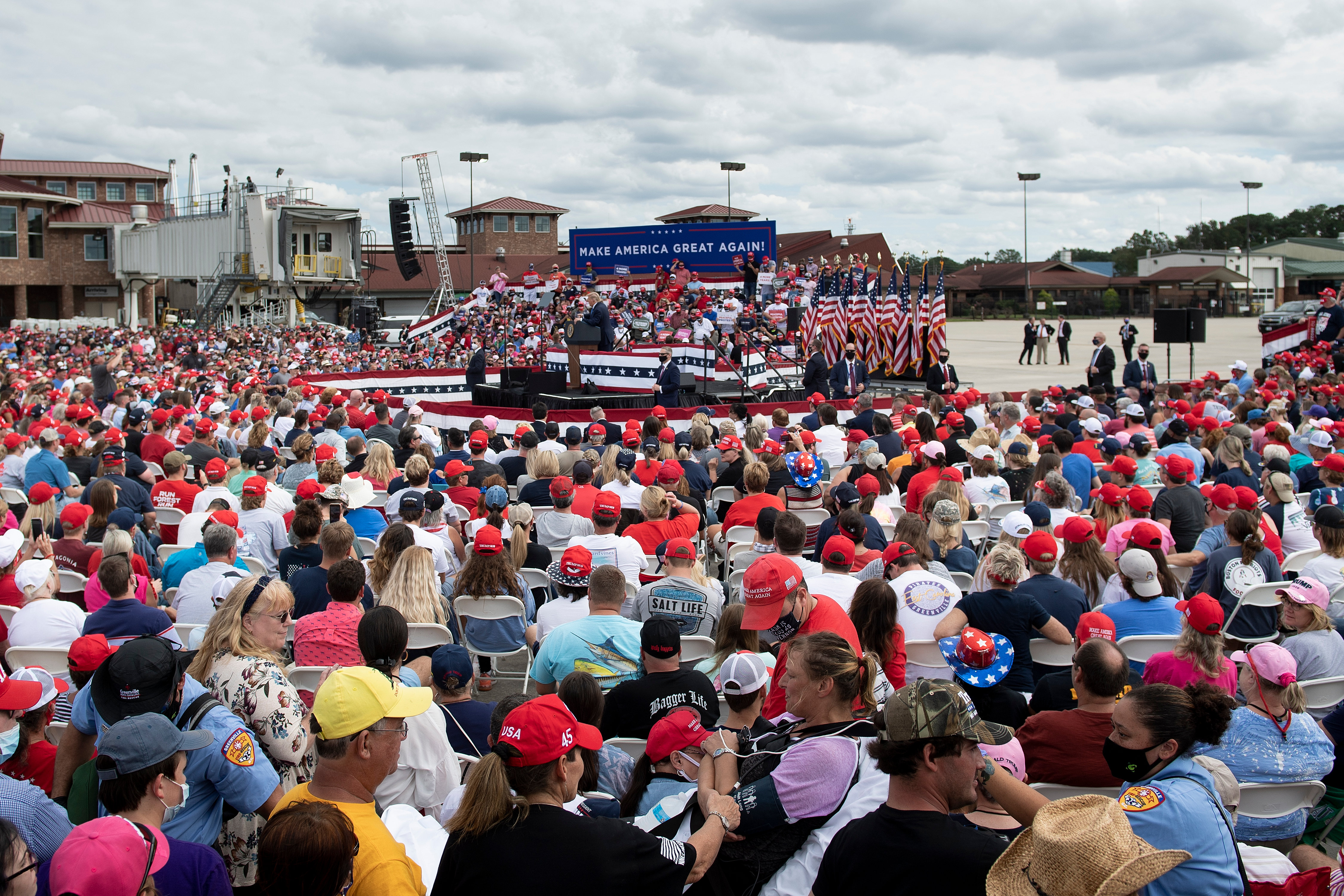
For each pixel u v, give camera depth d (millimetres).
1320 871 3744
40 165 72500
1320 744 4633
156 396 22922
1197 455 11273
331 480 9320
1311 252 96375
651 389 24250
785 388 24625
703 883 3607
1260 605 7020
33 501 9141
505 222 70438
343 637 5719
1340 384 19422
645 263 40000
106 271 70375
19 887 2836
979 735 3031
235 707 4180
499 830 2967
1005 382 29875
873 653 4750
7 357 37875
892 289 28875
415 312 66188
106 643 4410
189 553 7711
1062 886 2539
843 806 3562
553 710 3051
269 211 57781
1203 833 3252
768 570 4980
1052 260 88000
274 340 45219
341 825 2801
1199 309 23922
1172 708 3408
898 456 12594
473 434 12094
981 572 6473
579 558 6523
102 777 3105
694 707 4824
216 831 3814
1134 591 6312
